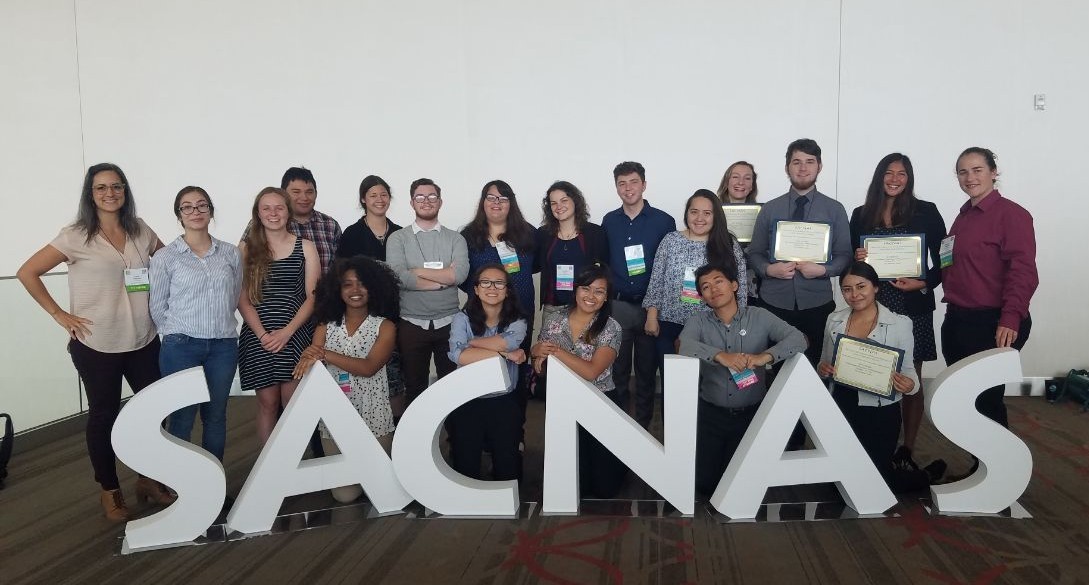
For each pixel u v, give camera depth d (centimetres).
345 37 502
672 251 339
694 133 486
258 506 256
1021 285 285
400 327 335
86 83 520
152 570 230
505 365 268
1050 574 212
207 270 272
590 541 242
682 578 214
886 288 325
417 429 262
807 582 210
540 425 409
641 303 359
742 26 476
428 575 220
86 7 514
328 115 507
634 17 483
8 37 521
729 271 289
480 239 349
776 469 256
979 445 254
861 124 471
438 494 264
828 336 294
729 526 253
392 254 336
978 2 454
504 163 501
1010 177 461
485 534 250
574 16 488
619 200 495
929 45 461
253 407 474
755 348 291
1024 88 455
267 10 504
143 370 284
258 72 509
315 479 262
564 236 356
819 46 470
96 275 268
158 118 518
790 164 337
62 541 257
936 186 469
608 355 289
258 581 220
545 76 493
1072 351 467
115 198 268
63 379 413
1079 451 341
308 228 352
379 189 363
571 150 495
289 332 293
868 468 257
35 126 527
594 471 285
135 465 243
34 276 261
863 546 234
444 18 496
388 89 503
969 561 222
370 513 271
